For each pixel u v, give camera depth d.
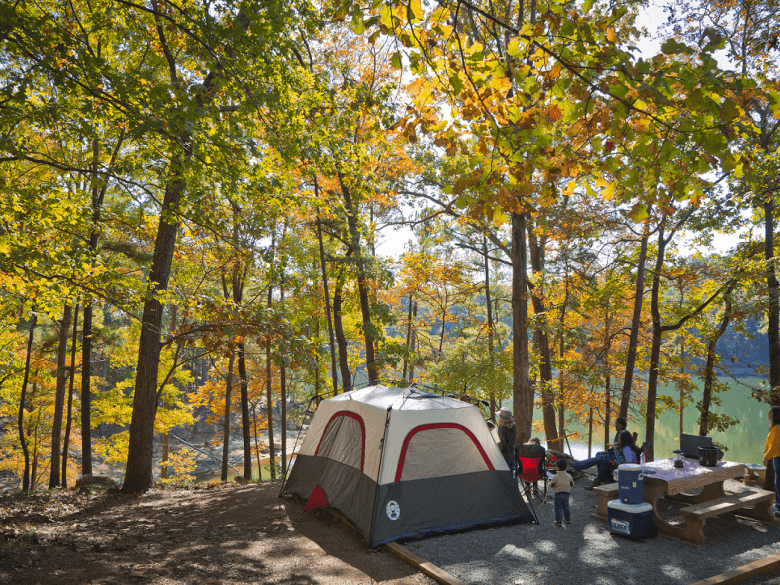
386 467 7.21
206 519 8.56
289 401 45.41
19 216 8.20
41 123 7.03
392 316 20.28
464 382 18.89
